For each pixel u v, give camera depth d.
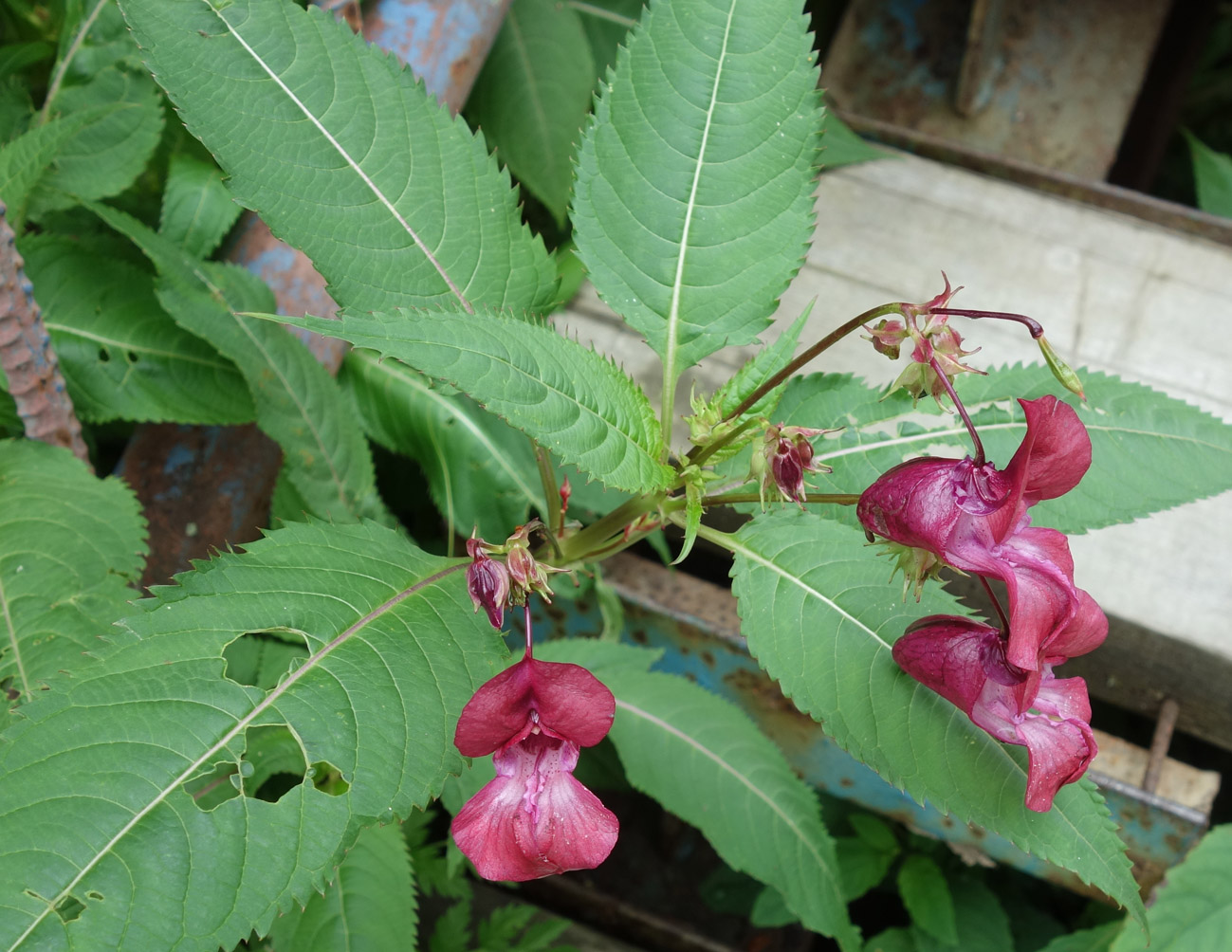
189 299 0.33
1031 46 0.61
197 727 0.22
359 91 0.27
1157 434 0.30
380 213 0.28
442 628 0.25
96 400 0.34
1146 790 0.36
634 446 0.24
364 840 0.32
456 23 0.39
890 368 0.44
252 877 0.21
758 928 0.45
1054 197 0.50
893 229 0.49
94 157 0.35
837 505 0.30
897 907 0.49
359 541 0.25
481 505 0.39
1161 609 0.39
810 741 0.39
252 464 0.35
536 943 0.38
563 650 0.35
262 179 0.27
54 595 0.29
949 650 0.23
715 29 0.28
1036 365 0.31
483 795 0.22
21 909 0.20
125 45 0.35
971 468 0.21
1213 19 0.71
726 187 0.28
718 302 0.29
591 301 0.45
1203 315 0.46
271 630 0.24
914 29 0.62
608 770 0.42
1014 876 0.48
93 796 0.21
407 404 0.39
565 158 0.49
